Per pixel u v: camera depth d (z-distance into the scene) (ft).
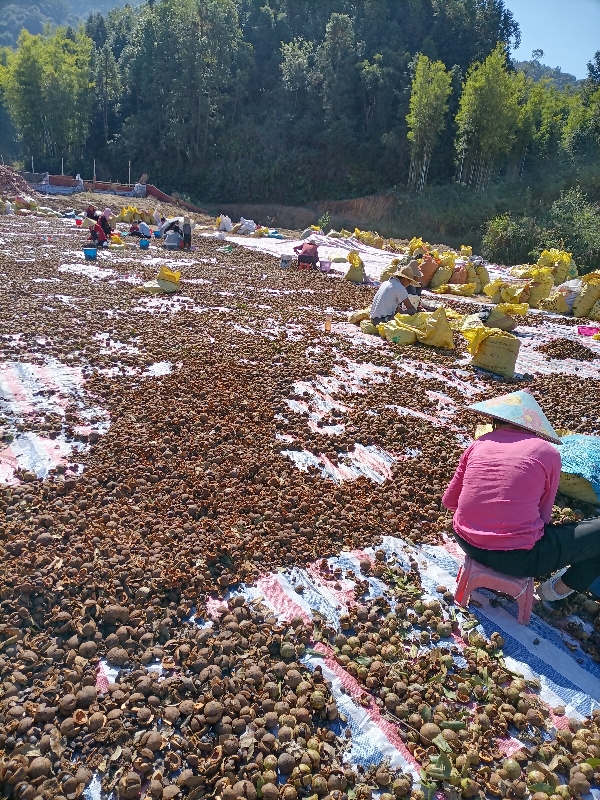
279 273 34.58
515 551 7.96
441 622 8.09
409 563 9.36
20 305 22.27
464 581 8.40
